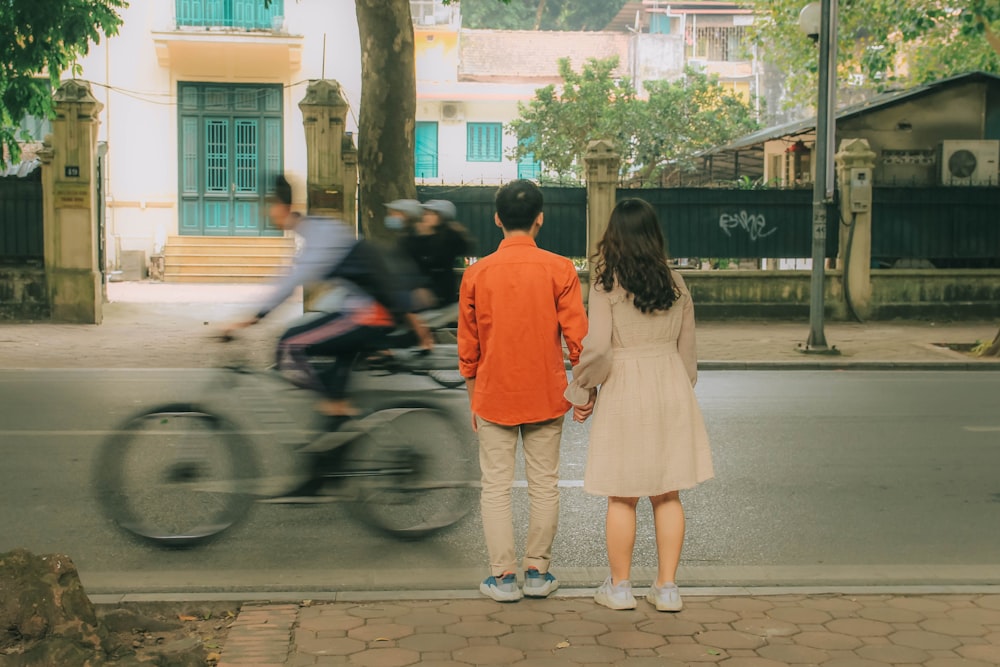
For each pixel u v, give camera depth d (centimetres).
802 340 1666
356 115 2914
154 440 596
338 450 601
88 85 1756
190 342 1577
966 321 1933
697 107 3284
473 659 409
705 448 472
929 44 2531
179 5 2848
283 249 2788
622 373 464
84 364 1372
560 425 496
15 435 899
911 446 882
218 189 2873
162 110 2844
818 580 527
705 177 3347
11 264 1786
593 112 3241
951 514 670
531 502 494
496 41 3991
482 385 487
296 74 2883
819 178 1528
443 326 1165
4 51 1634
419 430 612
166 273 2711
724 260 2309
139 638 429
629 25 4762
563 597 489
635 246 460
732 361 1446
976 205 1958
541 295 483
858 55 2970
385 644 423
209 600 480
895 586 510
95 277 1772
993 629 444
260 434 802
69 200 1752
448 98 3425
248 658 407
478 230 1856
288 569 548
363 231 1603
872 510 677
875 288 1934
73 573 404
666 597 466
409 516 607
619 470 459
